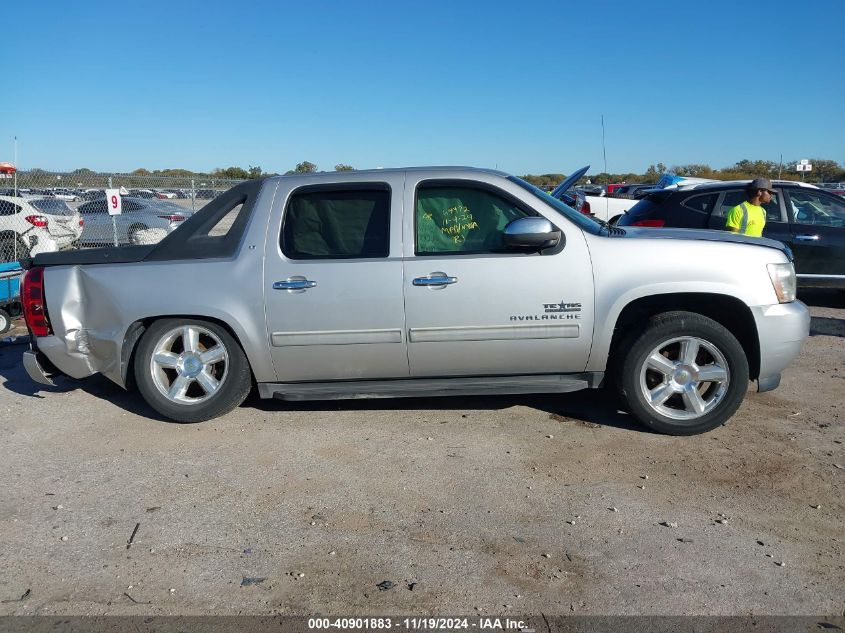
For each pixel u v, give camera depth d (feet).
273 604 9.97
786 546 11.16
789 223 29.66
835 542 11.25
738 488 13.12
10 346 25.91
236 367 16.28
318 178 16.21
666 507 12.47
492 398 18.22
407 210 15.71
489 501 12.82
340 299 15.47
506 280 15.21
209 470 14.37
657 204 31.27
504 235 14.94
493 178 15.84
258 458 14.89
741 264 15.14
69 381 20.45
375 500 12.95
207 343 16.57
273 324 15.70
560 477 13.71
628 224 31.99
